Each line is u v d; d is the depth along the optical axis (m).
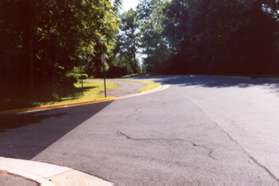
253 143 8.02
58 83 26.09
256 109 13.15
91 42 25.38
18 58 22.94
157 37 69.88
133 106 16.38
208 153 7.40
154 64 68.75
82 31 23.80
